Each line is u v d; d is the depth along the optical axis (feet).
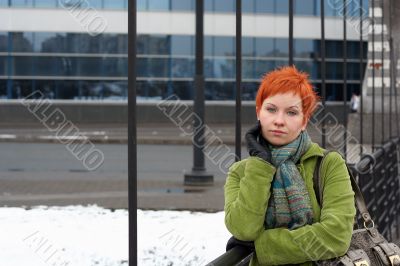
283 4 122.01
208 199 37.09
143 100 123.24
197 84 44.37
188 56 123.95
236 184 9.61
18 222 28.17
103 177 50.98
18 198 38.06
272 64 122.11
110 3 121.08
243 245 9.46
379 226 22.24
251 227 8.95
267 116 9.18
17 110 120.78
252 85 122.52
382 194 23.72
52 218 29.22
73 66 121.60
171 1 123.13
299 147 9.24
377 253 9.67
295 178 9.18
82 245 23.82
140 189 42.96
